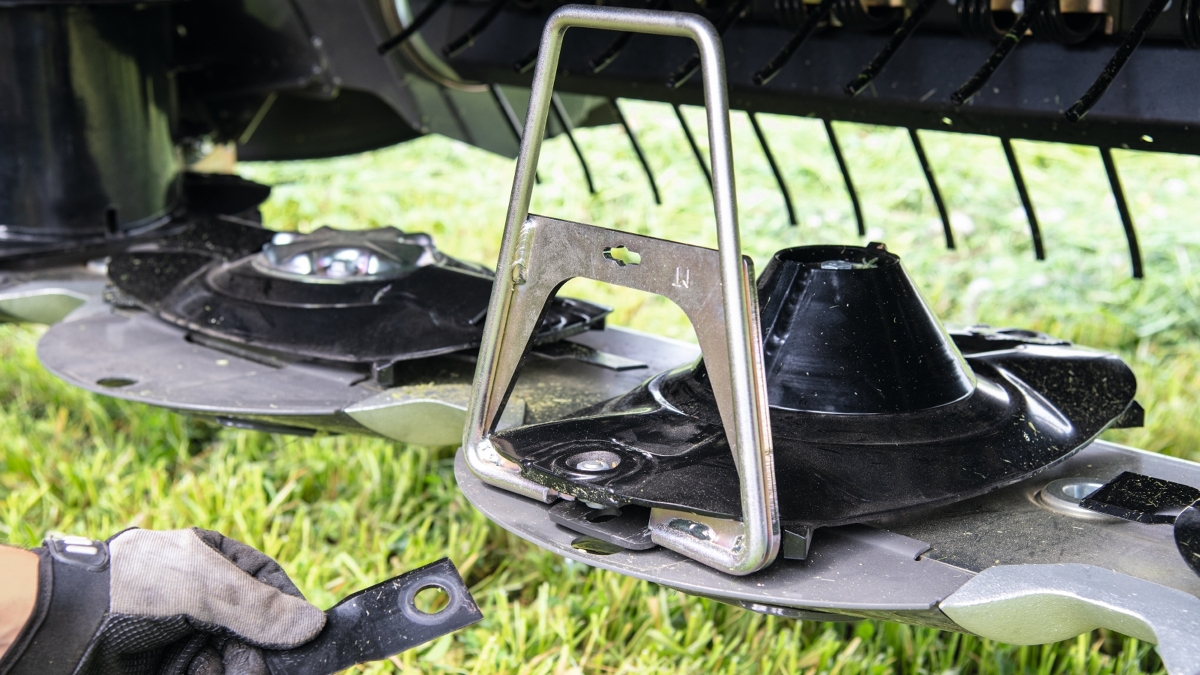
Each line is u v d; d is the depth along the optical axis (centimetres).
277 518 224
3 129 223
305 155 303
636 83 207
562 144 520
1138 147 162
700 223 427
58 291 216
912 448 129
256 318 183
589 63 204
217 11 245
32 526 222
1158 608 104
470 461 135
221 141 281
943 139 506
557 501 130
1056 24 154
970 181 459
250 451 257
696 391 142
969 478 126
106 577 113
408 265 189
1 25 216
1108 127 162
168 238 226
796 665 183
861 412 133
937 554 122
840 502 120
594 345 198
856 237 399
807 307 138
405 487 236
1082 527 129
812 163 479
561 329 177
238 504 224
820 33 184
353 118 295
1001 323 334
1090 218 418
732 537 114
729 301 107
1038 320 332
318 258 188
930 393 136
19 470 248
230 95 254
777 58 172
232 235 220
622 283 119
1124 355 317
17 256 224
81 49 222
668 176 471
